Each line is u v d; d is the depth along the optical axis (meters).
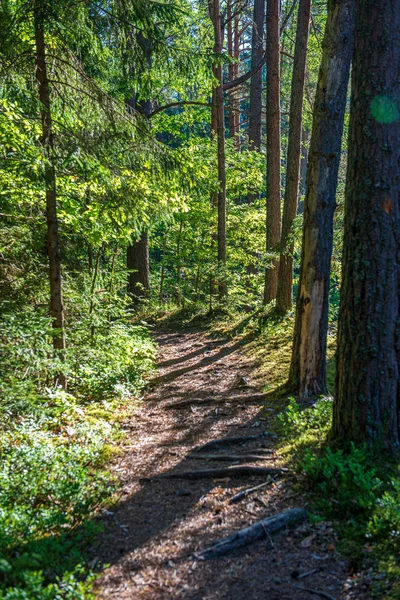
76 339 8.55
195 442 6.46
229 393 8.47
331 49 7.05
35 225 8.21
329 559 3.67
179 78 8.96
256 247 19.91
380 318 4.75
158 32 7.79
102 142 7.34
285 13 21.55
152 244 23.03
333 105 7.16
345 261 4.96
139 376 9.95
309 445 5.52
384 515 3.89
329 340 11.28
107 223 8.98
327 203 7.33
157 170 8.02
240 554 3.88
